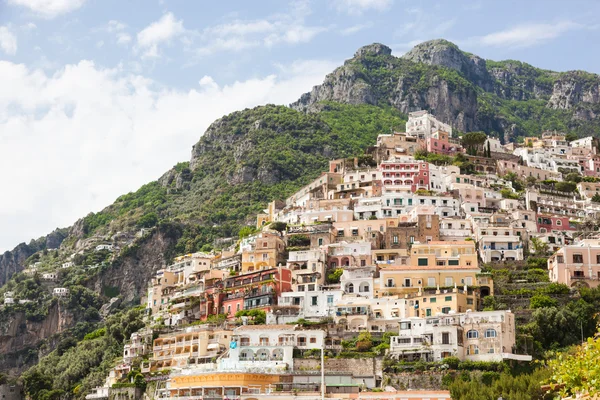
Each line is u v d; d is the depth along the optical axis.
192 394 199.00
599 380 89.25
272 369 199.50
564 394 98.81
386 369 199.25
